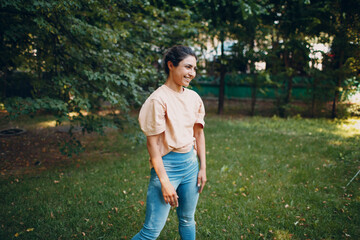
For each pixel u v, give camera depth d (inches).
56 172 173.8
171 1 244.1
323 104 354.0
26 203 128.6
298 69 353.1
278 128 298.8
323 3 280.2
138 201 128.7
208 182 151.2
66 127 309.9
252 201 127.6
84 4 148.3
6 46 166.7
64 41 163.5
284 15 304.7
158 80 196.2
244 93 534.6
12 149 231.6
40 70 177.2
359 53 263.0
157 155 63.6
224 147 222.7
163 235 102.1
